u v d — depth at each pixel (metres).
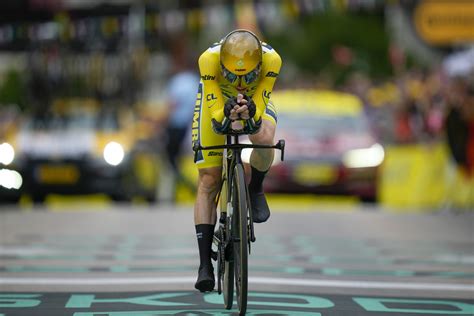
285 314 17.02
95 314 16.89
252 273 22.34
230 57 15.99
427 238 31.20
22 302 18.28
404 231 33.03
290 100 44.53
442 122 46.97
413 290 20.47
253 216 17.23
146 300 18.53
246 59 15.96
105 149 43.38
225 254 16.77
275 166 41.22
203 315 16.77
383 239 30.58
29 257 25.25
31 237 30.02
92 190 43.09
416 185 47.16
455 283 21.58
